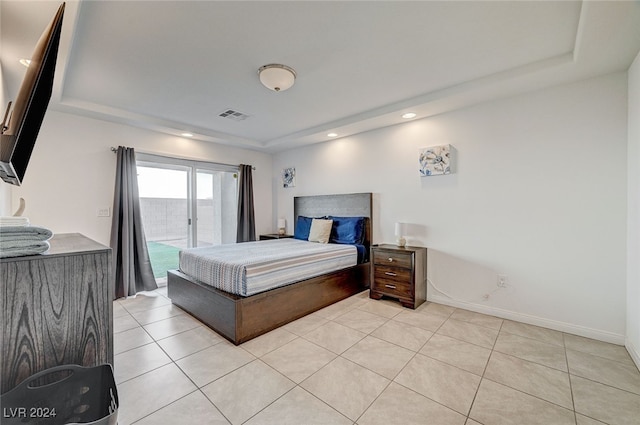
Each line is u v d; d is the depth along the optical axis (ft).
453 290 10.42
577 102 8.00
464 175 10.09
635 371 6.23
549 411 5.08
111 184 11.56
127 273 11.51
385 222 12.48
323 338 7.91
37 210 9.92
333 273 10.77
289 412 5.08
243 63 7.45
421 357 6.90
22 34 5.73
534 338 7.84
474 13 5.60
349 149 13.88
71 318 3.57
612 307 7.55
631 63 6.98
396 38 6.43
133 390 5.66
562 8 5.45
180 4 5.26
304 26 5.98
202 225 15.34
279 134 14.57
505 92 8.77
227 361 6.73
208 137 13.94
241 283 7.95
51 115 10.18
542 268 8.59
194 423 4.81
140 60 7.23
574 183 8.06
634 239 6.86
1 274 3.10
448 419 4.91
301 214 16.22
